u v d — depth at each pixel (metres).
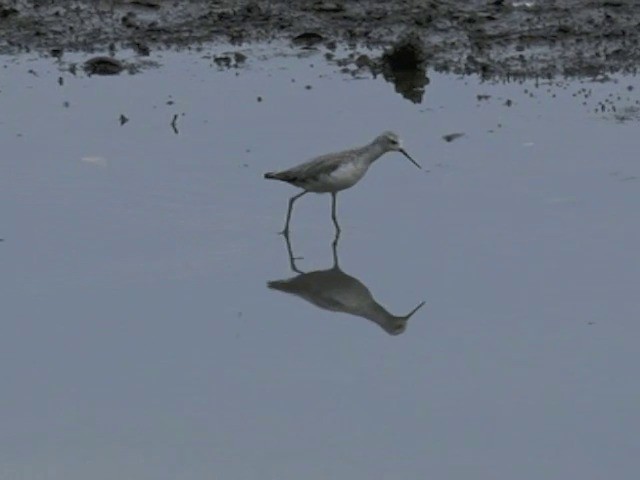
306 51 18.41
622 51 18.09
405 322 13.28
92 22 19.09
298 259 14.27
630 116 16.56
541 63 17.94
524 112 16.77
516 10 19.12
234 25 19.05
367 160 14.76
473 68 17.86
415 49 17.73
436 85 17.50
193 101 17.19
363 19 19.09
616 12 18.95
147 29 18.92
